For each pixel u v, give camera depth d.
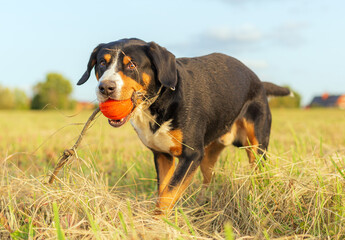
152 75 3.26
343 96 57.09
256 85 4.30
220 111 3.78
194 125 3.41
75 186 2.92
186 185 3.32
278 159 3.63
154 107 3.28
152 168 4.45
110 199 2.76
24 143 7.27
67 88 59.53
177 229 2.27
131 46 3.20
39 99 59.84
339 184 2.98
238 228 2.81
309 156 3.96
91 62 3.55
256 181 3.25
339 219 2.67
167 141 3.37
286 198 2.96
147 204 3.31
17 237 2.41
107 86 2.92
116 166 4.95
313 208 2.81
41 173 4.09
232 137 4.21
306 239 2.50
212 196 3.56
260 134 4.21
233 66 4.14
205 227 2.89
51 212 2.64
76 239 2.36
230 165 3.85
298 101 42.78
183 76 3.43
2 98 61.59
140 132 3.49
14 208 2.78
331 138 7.30
